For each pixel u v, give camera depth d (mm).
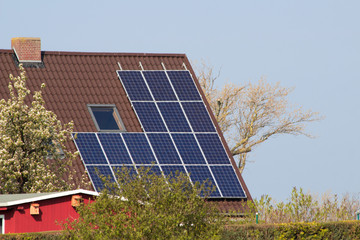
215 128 127000
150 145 120188
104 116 126812
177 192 80250
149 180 84000
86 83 131000
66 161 114938
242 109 183875
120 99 129375
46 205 93875
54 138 114562
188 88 132750
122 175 82000
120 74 132500
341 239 100875
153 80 132625
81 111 125875
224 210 114938
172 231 79125
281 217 105000
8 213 93250
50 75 130750
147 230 77125
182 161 119000
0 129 112062
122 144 119250
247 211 108562
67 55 135250
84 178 114125
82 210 80625
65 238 82125
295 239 97375
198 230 81250
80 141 117938
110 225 78750
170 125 124812
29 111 112812
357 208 113125
